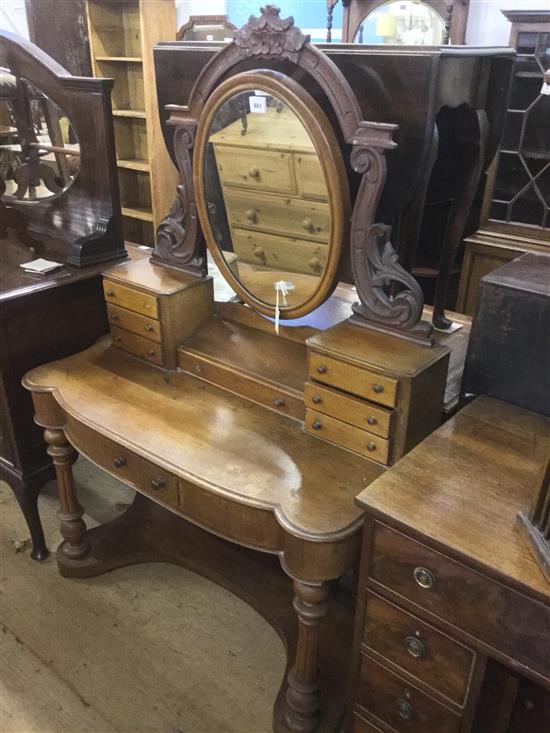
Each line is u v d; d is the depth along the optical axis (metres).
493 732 1.14
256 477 1.22
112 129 1.81
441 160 1.43
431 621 1.05
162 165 3.44
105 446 1.40
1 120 2.18
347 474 1.22
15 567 1.92
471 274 2.47
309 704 1.34
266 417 1.40
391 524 1.00
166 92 1.51
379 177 1.18
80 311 1.83
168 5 3.19
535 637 0.91
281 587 1.70
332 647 1.54
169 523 1.94
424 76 1.09
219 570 1.75
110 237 1.89
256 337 1.55
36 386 1.54
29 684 1.57
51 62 1.83
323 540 1.09
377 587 1.11
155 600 1.82
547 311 1.19
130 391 1.51
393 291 1.33
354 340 1.27
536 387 1.25
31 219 2.13
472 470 1.10
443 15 2.32
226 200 1.44
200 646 1.68
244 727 1.48
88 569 1.85
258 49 1.26
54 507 2.16
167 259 1.65
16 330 1.68
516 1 2.37
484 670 1.02
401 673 1.15
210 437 1.33
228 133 1.35
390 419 1.18
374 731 1.26
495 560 0.91
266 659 1.65
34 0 3.23
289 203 1.33
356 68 1.17
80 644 1.68
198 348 1.55
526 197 2.37
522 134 2.26
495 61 1.27
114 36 3.47
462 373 1.40
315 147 1.21
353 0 2.43
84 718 1.49
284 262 1.41
